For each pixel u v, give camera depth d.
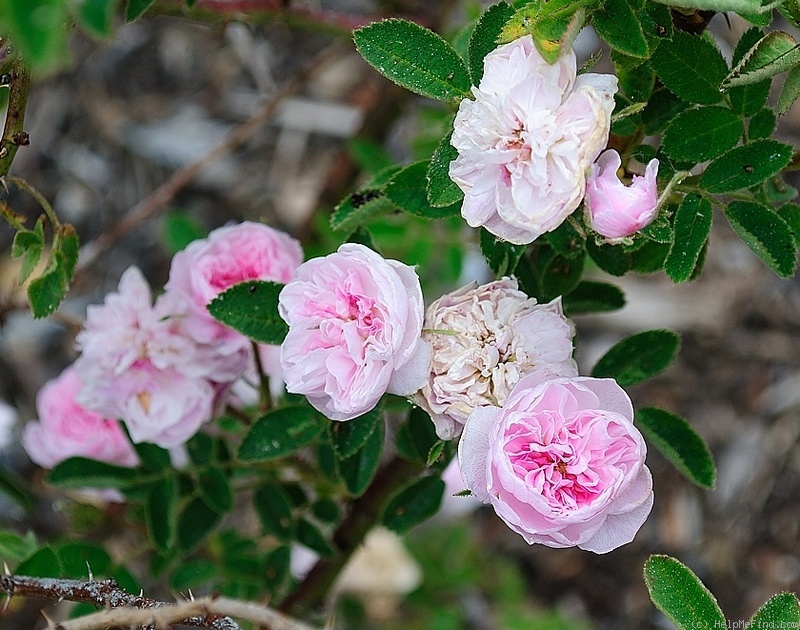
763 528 1.46
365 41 0.91
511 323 0.89
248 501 1.45
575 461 0.87
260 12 1.13
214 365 0.98
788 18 0.89
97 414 1.08
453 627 1.33
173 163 1.67
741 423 1.52
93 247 1.37
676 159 0.92
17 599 1.01
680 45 0.91
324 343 0.89
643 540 1.47
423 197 0.93
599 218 0.87
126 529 1.14
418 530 1.35
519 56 0.86
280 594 1.09
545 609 1.44
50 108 1.69
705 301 1.56
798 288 1.57
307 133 1.70
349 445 0.93
